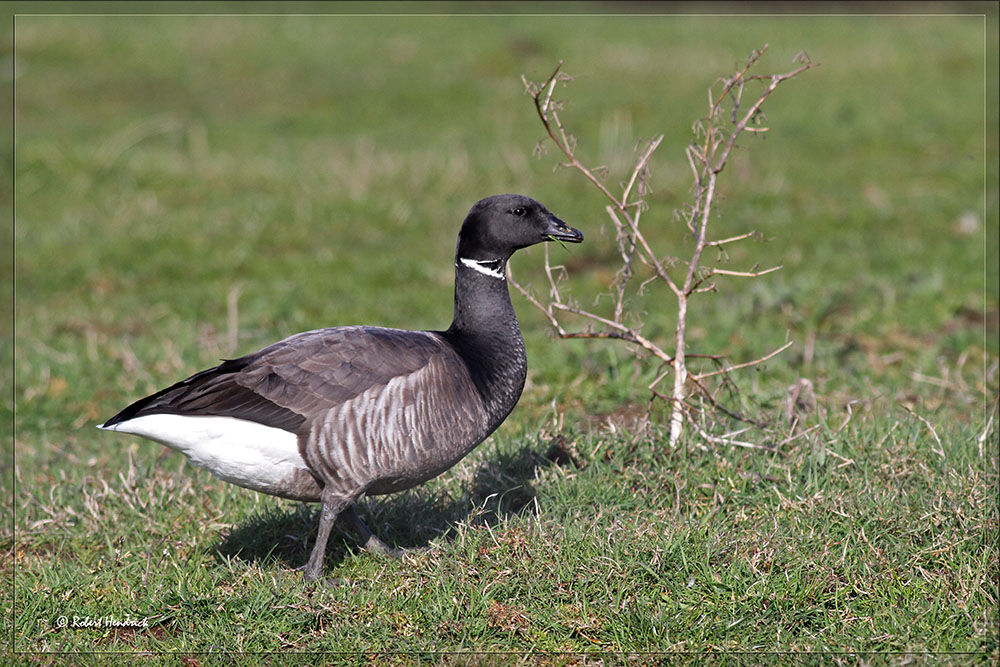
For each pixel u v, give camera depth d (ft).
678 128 84.99
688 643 23.93
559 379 40.37
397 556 27.76
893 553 26.40
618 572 25.66
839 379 39.60
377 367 25.09
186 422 24.75
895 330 45.96
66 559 29.22
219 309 52.95
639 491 29.53
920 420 32.65
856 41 111.14
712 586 25.18
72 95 93.91
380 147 81.66
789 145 81.46
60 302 54.80
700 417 32.32
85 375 44.42
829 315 48.03
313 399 24.75
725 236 62.69
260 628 24.94
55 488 33.01
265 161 78.13
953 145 81.46
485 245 27.91
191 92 96.63
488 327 27.91
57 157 76.59
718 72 99.96
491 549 26.89
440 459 26.07
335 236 64.59
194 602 25.63
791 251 59.52
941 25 118.42
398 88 97.50
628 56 104.73
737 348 43.19
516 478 30.96
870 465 29.89
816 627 24.68
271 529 29.55
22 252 61.21
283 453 25.07
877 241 61.62
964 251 58.75
